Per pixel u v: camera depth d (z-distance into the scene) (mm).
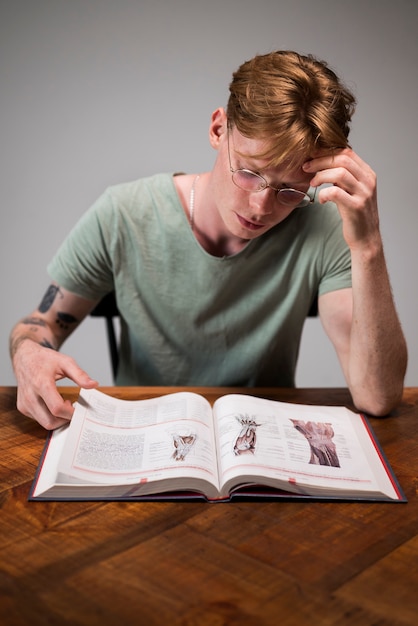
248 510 985
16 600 777
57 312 1578
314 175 1273
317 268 1584
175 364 1677
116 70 2658
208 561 861
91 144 2734
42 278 2875
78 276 1564
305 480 1028
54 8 2588
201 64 2656
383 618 767
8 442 1179
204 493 1008
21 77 2650
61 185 2773
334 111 1216
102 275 1591
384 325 1327
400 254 2963
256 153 1166
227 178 1273
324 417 1252
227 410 1205
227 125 1257
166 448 1084
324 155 1236
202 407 1237
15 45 2615
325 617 765
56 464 1043
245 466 1026
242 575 834
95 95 2682
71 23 2605
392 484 1073
